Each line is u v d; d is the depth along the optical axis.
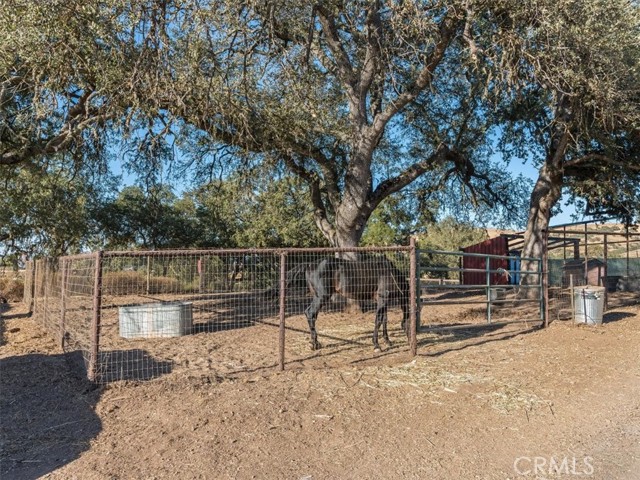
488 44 10.94
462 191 18.41
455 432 4.86
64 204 20.22
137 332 9.91
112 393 5.85
